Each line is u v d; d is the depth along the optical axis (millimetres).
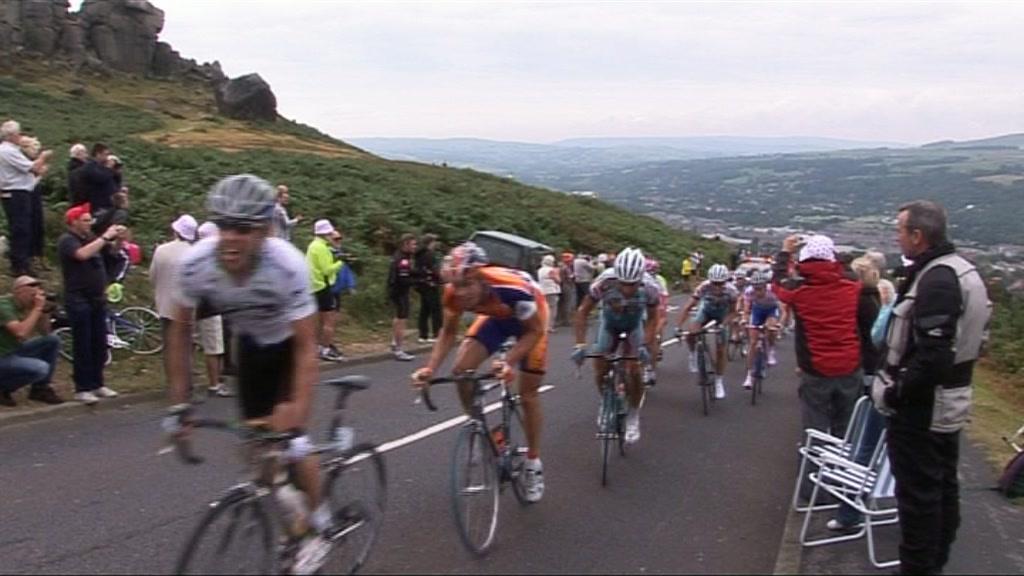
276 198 4680
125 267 13484
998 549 6383
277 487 4531
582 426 10273
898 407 5391
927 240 5285
